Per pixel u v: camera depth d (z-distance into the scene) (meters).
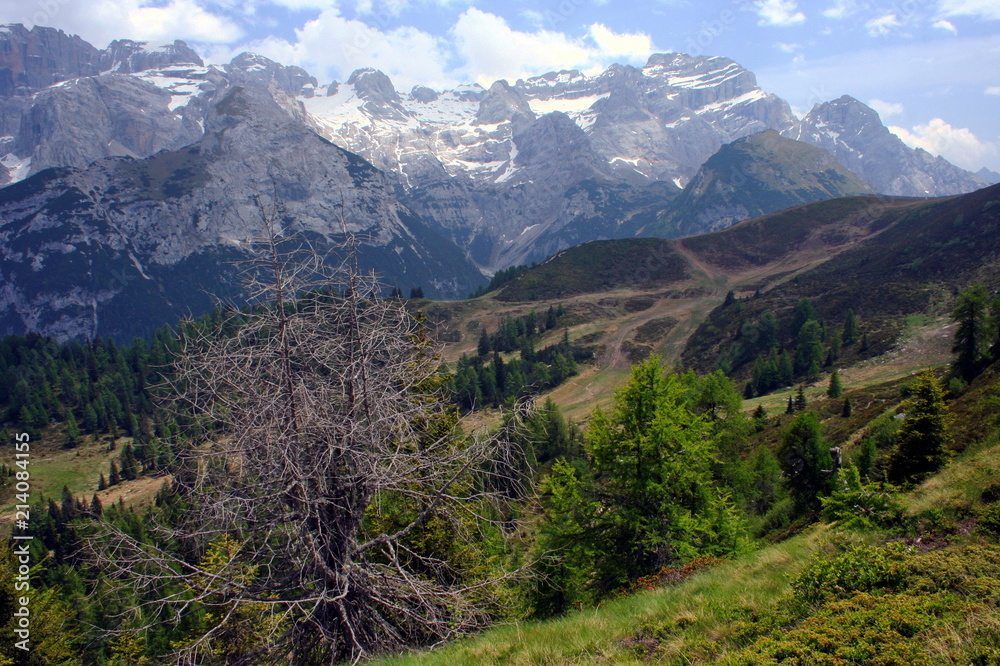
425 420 11.39
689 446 16.27
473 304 155.50
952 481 10.49
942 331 76.69
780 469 31.12
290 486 8.74
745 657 5.89
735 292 148.62
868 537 9.20
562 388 102.25
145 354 116.19
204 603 8.86
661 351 117.25
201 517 8.79
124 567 8.81
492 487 11.06
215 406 9.15
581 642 7.67
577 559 15.56
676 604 8.41
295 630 9.45
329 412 9.88
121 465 68.75
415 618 10.02
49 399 101.31
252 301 9.41
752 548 16.92
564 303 151.50
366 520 13.62
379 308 10.54
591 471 17.70
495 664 7.53
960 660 4.82
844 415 49.44
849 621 6.04
